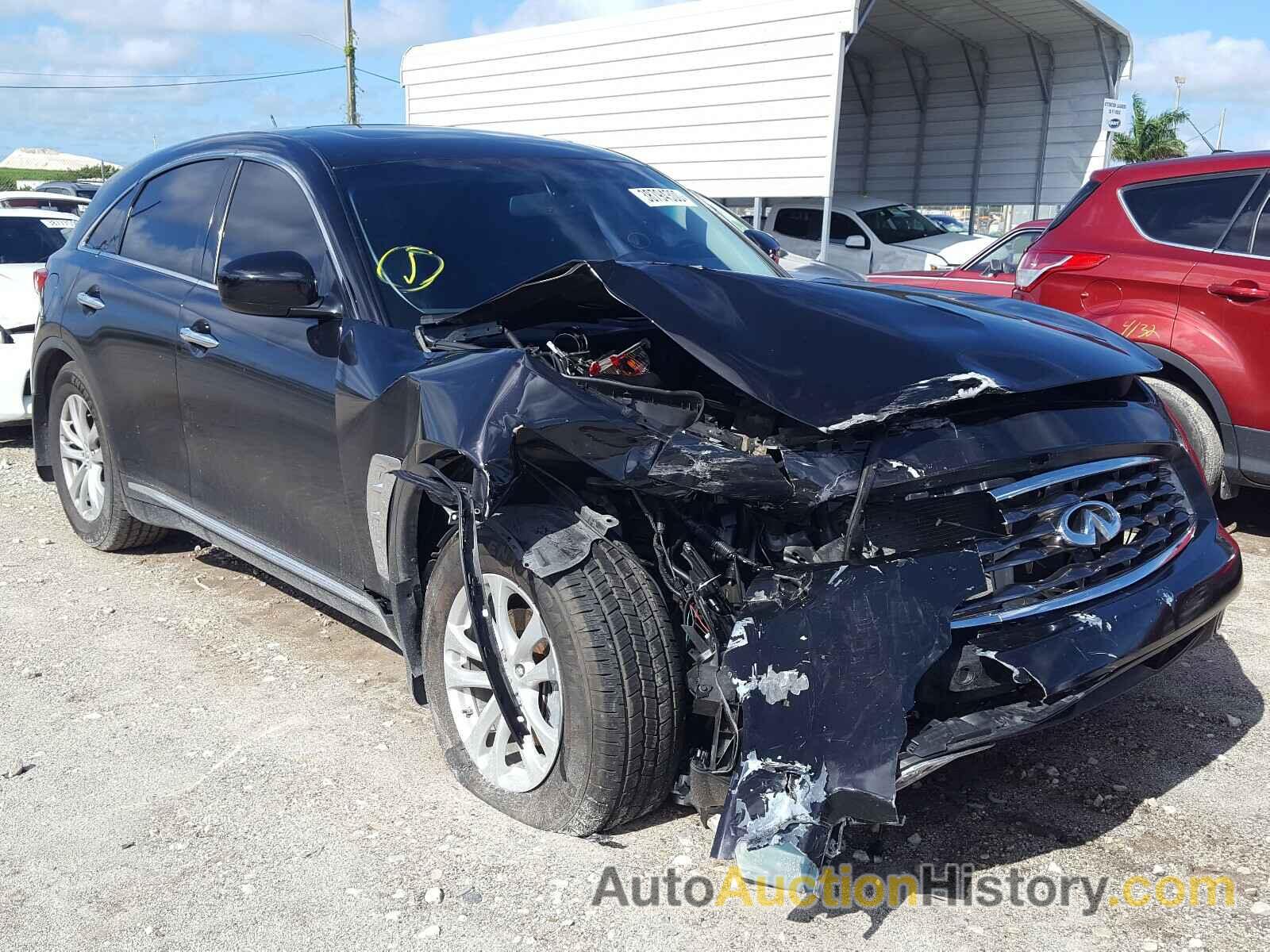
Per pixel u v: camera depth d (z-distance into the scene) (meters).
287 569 3.86
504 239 3.74
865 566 2.47
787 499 2.51
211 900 2.65
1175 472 3.11
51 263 5.21
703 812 2.73
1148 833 2.87
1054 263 5.70
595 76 13.82
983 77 16.67
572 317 3.43
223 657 4.10
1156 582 2.82
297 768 3.26
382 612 3.40
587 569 2.65
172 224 4.48
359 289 3.43
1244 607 4.50
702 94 12.56
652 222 4.16
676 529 2.76
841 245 14.62
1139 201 5.51
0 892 2.71
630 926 2.52
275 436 3.66
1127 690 2.75
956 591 2.44
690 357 3.13
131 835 2.94
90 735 3.51
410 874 2.73
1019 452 2.62
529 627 2.82
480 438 2.69
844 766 2.29
